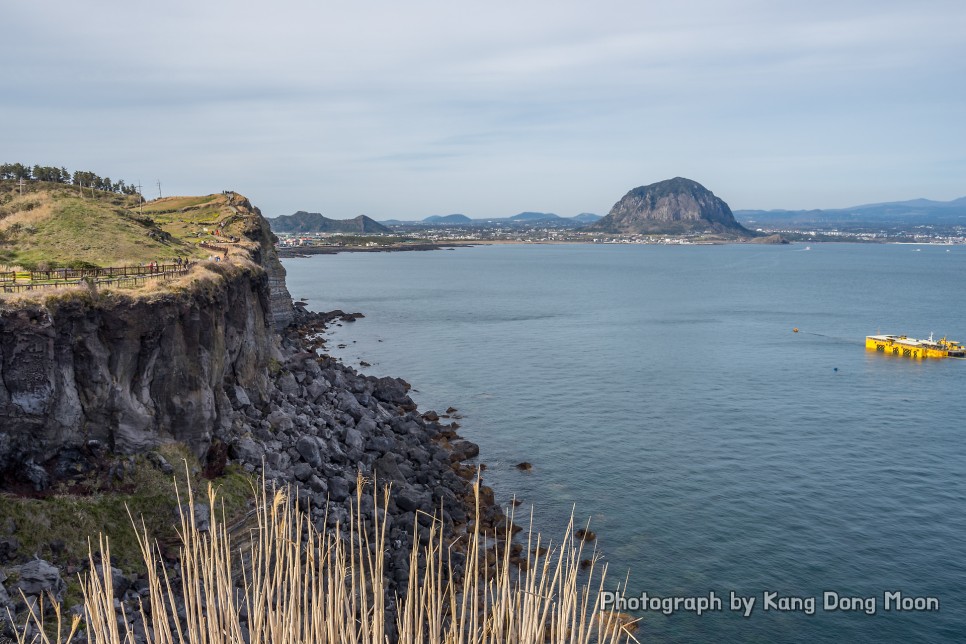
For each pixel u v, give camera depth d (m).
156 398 43.69
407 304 198.62
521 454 67.06
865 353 122.19
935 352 118.31
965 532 51.50
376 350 123.31
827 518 53.56
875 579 45.28
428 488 55.12
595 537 49.81
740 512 54.41
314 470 51.88
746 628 39.88
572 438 72.06
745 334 144.62
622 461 65.19
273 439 54.56
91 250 76.25
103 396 40.97
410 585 12.08
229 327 58.06
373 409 76.62
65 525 35.91
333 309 184.50
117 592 33.00
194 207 157.50
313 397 72.56
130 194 167.00
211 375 48.50
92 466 39.62
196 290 48.78
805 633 39.62
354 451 58.81
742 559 47.38
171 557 37.31
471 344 130.38
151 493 40.03
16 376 37.09
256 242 117.31
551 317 172.12
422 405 85.56
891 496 57.62
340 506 46.88
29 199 101.94
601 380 99.12
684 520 52.88
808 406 85.19
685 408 84.00
